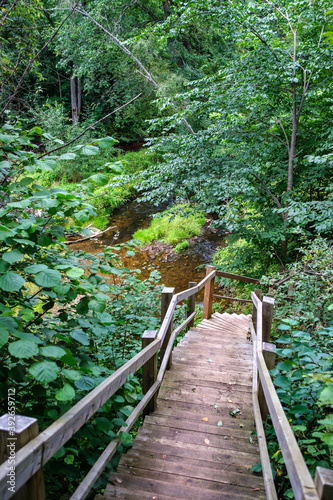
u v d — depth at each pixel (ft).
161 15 51.85
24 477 3.91
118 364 12.17
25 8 12.59
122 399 8.29
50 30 46.83
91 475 6.22
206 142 28.58
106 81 56.13
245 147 28.81
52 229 7.64
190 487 7.20
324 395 4.96
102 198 52.60
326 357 8.16
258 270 30.32
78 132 55.06
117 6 46.19
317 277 14.20
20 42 13.19
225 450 8.80
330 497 3.41
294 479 4.17
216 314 25.59
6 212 6.69
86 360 7.49
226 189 24.99
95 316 8.66
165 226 48.85
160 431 9.70
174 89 44.70
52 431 4.52
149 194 28.99
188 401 11.58
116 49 47.85
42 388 6.92
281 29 28.66
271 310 12.01
